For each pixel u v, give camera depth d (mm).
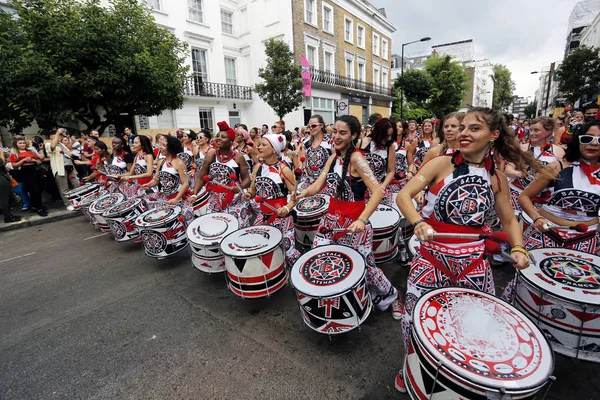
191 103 16734
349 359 2510
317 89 20203
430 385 1465
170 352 2725
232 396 2234
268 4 18172
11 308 3609
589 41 32625
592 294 1812
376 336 2748
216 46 17844
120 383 2422
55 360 2723
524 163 1857
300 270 2443
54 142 7711
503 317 1572
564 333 1879
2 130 11828
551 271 2053
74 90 9102
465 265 1804
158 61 10172
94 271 4441
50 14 8727
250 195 3611
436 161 1786
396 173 5129
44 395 2354
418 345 1499
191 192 4500
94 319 3289
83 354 2773
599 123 2158
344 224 2627
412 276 1978
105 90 9344
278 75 14711
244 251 2842
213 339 2859
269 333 2891
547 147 3725
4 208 6684
